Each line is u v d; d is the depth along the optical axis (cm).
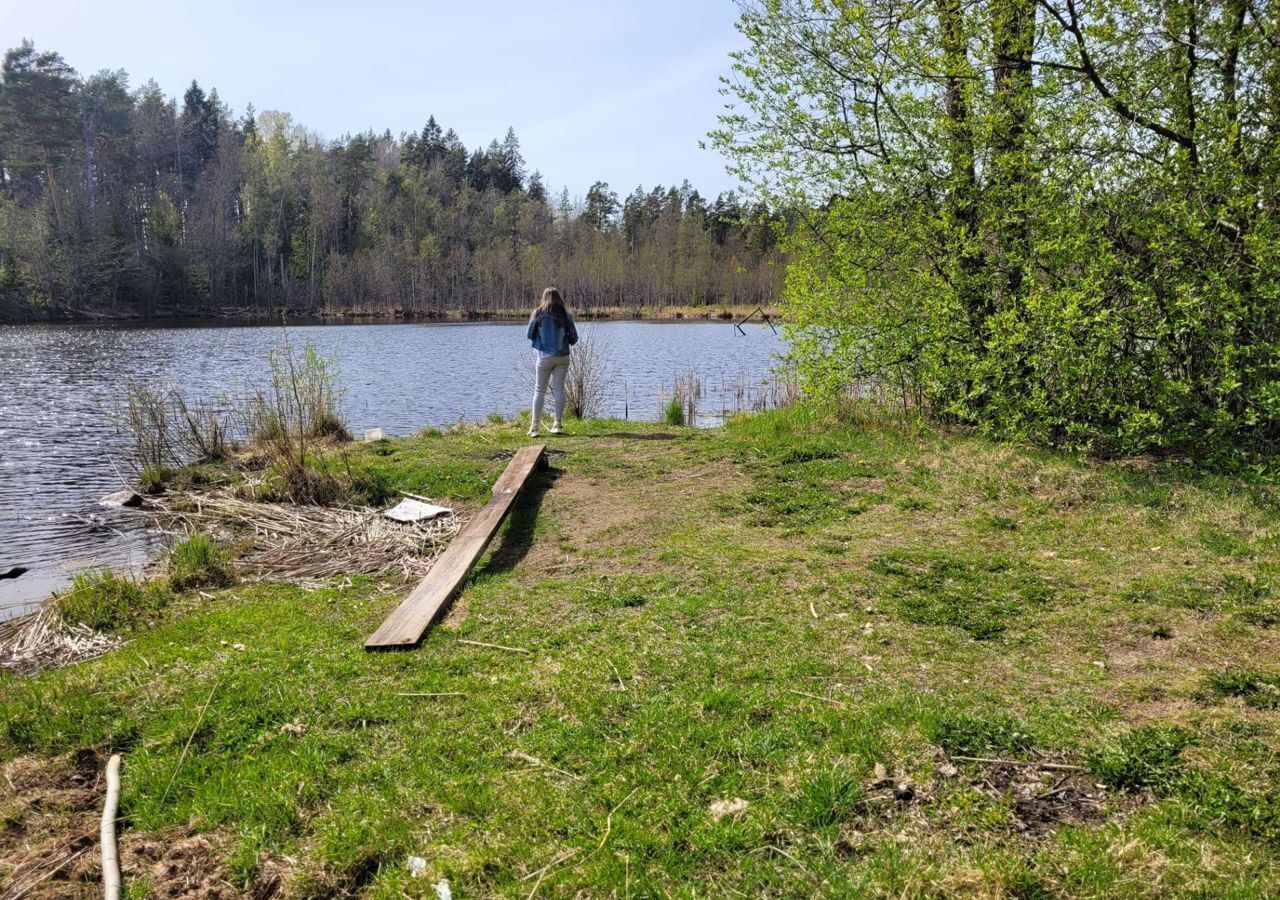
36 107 7269
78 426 1597
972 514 682
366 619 533
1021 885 267
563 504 781
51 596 633
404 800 325
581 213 12200
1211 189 734
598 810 314
